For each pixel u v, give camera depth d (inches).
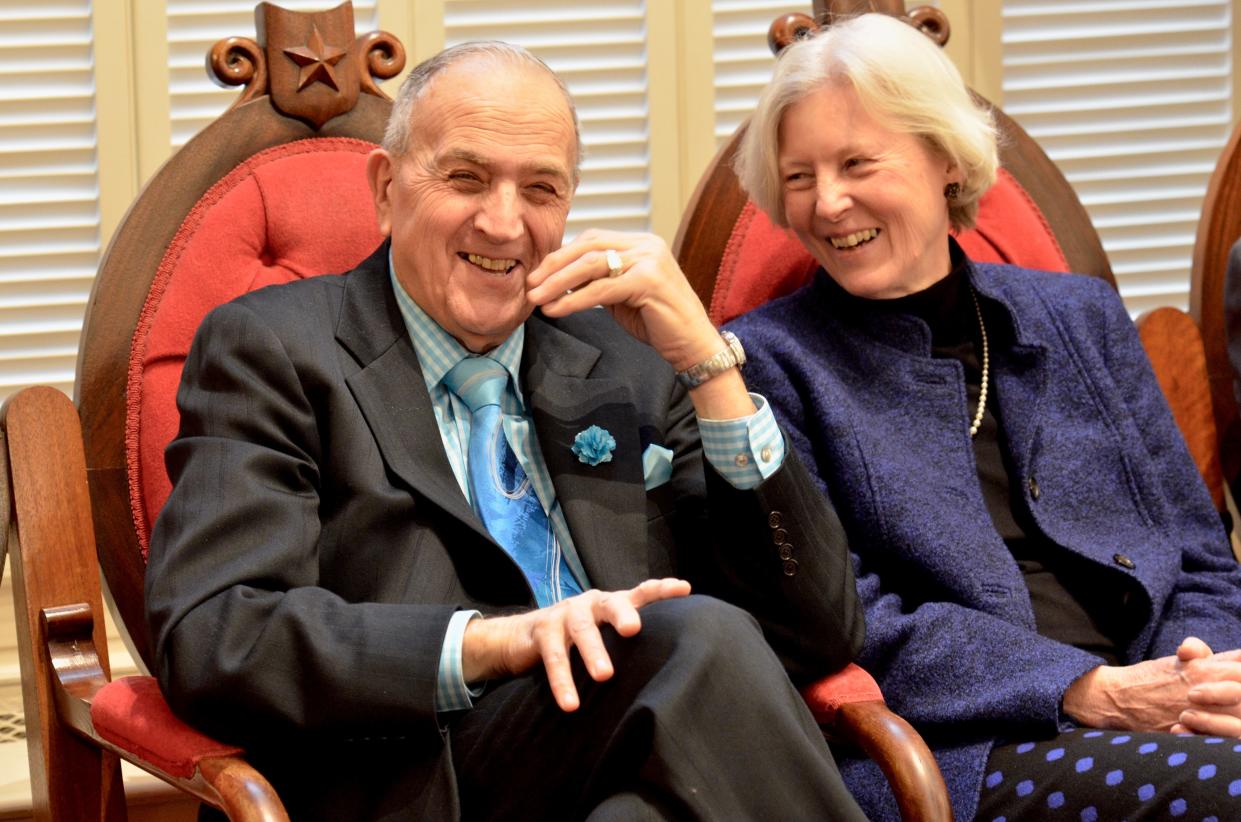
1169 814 62.3
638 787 54.0
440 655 58.4
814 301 81.7
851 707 62.9
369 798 59.4
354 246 79.1
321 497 66.1
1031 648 70.0
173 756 58.2
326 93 79.5
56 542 71.2
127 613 74.1
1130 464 79.1
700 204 86.0
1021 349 79.3
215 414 64.9
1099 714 69.6
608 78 113.9
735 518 67.1
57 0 105.6
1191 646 67.5
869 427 76.4
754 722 54.8
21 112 105.6
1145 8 122.1
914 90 76.7
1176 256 123.8
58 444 71.9
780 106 78.6
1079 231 92.1
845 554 68.0
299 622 58.7
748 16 115.2
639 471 70.6
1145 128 122.6
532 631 57.9
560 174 68.7
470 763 59.4
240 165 77.8
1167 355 91.5
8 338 106.0
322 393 66.4
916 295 79.8
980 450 78.7
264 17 78.9
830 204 77.3
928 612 70.9
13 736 98.8
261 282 77.2
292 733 58.6
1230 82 123.4
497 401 70.7
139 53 106.2
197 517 62.2
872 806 67.8
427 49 110.5
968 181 80.9
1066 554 76.2
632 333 69.5
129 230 75.4
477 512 69.1
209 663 58.5
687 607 56.5
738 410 67.3
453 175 67.6
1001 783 67.9
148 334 74.9
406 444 66.9
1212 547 80.4
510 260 68.5
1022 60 121.0
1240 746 63.1
